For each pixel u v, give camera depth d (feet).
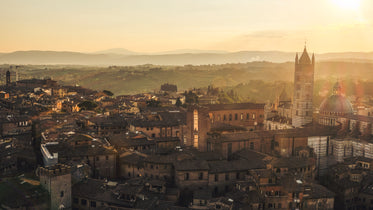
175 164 433.89
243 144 530.27
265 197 396.78
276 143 549.95
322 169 563.89
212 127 577.02
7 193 348.79
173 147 552.82
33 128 609.42
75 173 405.18
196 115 533.96
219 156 484.33
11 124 582.76
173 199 401.70
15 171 449.89
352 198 472.85
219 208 368.07
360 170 498.28
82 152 458.91
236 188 412.36
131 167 469.98
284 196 398.42
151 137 592.60
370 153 553.23
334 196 444.96
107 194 378.53
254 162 459.73
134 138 556.10
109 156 467.52
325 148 573.74
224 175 438.81
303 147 533.55
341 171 487.20
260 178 402.52
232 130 584.81
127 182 408.05
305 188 418.72
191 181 426.10
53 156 431.02
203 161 440.04
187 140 554.05
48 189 352.28
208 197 387.34
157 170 441.68
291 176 412.16
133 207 361.10
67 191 362.33
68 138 501.56
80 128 633.20
